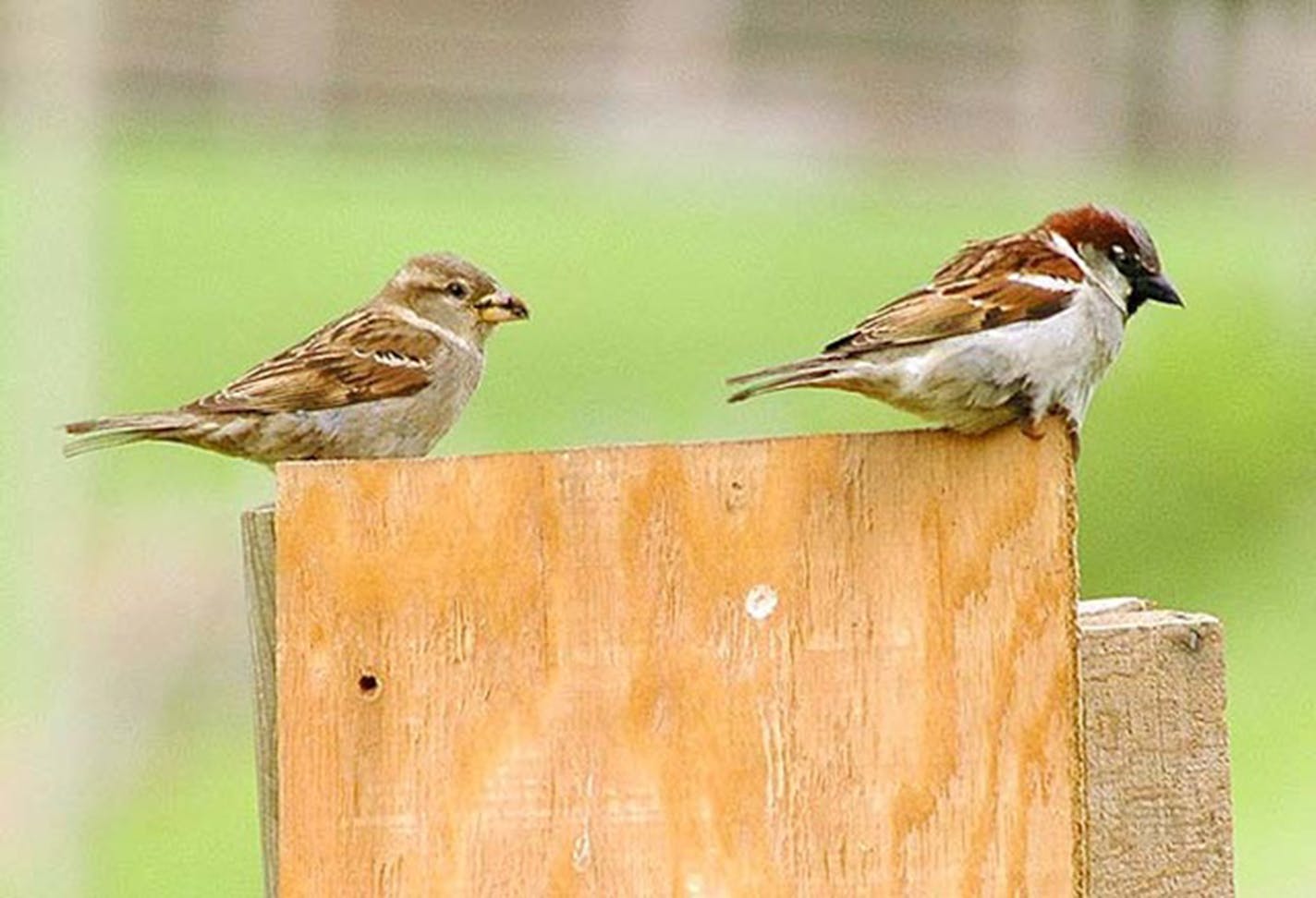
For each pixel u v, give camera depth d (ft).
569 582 20.90
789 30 69.62
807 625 20.85
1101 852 23.07
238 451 26.37
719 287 65.51
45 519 56.24
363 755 20.84
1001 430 21.09
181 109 68.23
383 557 20.89
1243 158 69.36
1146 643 23.15
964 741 20.79
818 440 20.97
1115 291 22.72
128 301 64.64
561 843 20.80
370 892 20.77
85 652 54.24
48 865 51.31
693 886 20.79
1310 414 58.29
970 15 69.41
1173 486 55.88
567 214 69.82
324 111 69.21
